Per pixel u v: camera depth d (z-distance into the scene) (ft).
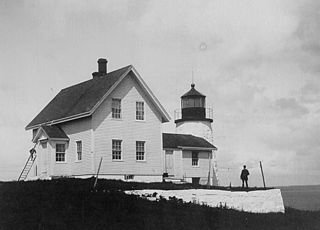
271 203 92.53
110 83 104.78
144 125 109.91
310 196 252.42
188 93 154.61
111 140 104.32
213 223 74.13
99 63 123.85
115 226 65.51
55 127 112.47
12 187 76.13
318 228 83.41
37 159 113.09
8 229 61.57
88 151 102.63
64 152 110.01
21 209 67.26
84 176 103.65
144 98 110.73
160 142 112.27
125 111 107.24
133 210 70.69
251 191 90.27
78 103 110.11
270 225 80.48
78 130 106.73
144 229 66.49
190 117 152.46
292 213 94.63
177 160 129.08
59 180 82.99
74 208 68.59
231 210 83.10
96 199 71.92
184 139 135.64
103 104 103.96
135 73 107.65
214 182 138.41
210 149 137.08
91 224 65.00
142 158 109.29
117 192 75.66
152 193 78.38
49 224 63.46
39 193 73.20
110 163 103.40
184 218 72.74
